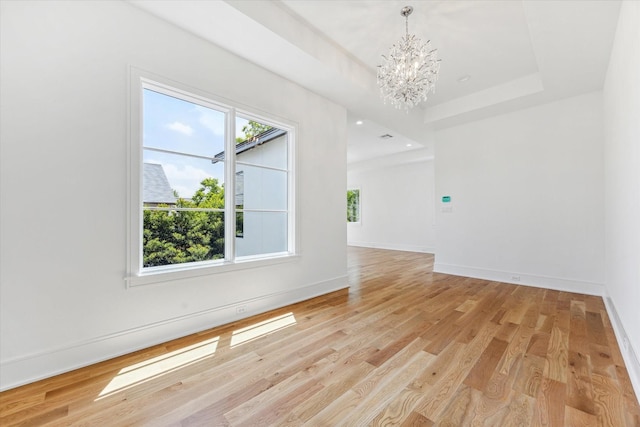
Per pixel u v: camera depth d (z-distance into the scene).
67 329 1.90
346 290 3.97
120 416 1.49
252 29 2.46
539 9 2.28
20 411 1.52
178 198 2.62
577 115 3.81
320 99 3.79
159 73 2.32
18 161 1.74
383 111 4.34
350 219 10.09
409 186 8.51
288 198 3.53
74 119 1.94
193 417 1.48
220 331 2.55
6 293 1.70
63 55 1.90
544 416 1.47
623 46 2.20
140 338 2.21
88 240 1.99
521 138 4.27
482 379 1.81
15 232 1.73
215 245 2.86
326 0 2.46
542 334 2.46
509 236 4.38
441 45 3.11
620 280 2.45
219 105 2.75
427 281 4.50
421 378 1.82
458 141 4.94
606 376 1.82
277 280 3.23
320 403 1.59
